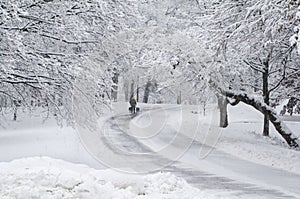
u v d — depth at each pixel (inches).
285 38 627.2
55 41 545.0
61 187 284.7
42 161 393.4
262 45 613.9
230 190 391.9
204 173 485.4
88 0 532.1
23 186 272.2
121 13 538.9
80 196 265.9
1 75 482.9
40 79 519.8
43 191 266.5
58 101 547.2
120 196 279.6
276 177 473.4
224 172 498.0
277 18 511.2
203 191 361.1
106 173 334.3
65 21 525.3
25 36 523.8
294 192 388.5
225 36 608.1
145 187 332.2
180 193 321.1
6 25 473.7
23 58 487.5
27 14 466.6
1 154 561.6
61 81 520.4
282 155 627.8
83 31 526.6
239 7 596.1
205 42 593.9
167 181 354.3
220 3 618.2
